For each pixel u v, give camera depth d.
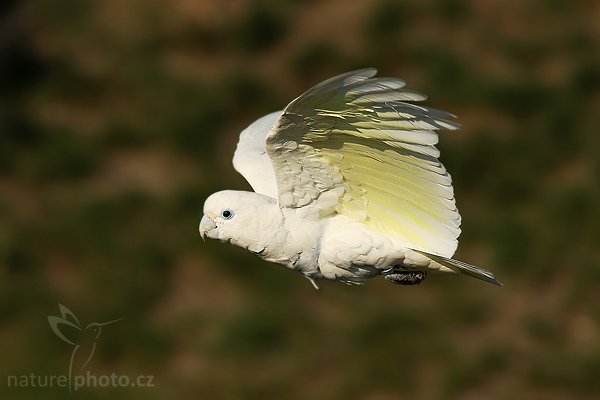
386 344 13.99
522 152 17.28
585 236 15.74
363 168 8.20
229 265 15.36
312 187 8.30
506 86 18.36
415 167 8.15
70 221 16.56
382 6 19.84
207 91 19.02
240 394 13.63
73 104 19.38
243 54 19.66
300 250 8.49
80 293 15.34
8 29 20.72
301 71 19.23
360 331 14.14
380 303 14.55
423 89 18.55
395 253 8.38
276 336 14.24
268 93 18.92
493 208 16.47
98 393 13.86
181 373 13.98
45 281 15.58
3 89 19.56
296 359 13.95
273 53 19.62
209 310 14.83
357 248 8.37
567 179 16.88
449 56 18.97
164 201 16.81
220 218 8.55
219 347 14.21
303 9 20.20
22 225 16.66
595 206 16.12
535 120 17.95
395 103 7.71
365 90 7.55
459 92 18.41
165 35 20.19
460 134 17.64
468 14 19.77
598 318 14.52
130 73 19.66
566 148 17.38
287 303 14.65
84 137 18.52
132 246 15.97
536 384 13.68
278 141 7.94
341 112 7.75
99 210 16.67
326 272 8.60
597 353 13.98
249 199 8.54
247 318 14.42
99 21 20.72
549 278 15.17
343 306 14.55
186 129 18.23
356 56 19.25
